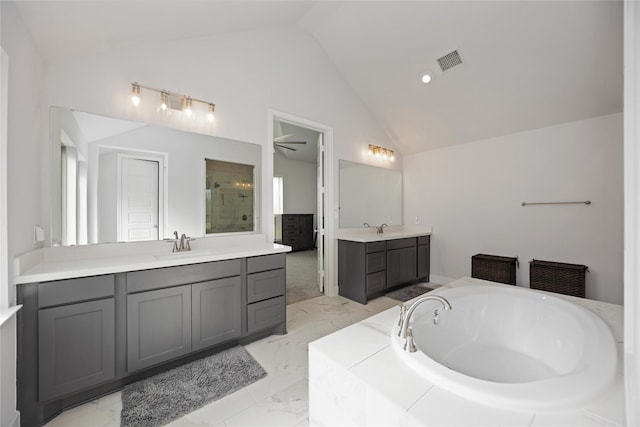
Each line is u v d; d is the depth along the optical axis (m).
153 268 1.66
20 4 1.24
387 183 4.14
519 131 3.20
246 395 1.58
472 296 1.97
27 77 1.43
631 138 0.81
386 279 3.39
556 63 2.42
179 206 2.22
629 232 0.81
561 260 2.94
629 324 0.81
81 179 1.79
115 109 1.93
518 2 2.15
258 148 2.70
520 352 1.81
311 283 4.04
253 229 2.66
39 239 1.58
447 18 2.45
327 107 3.35
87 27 1.57
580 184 2.81
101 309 1.49
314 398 1.28
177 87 2.21
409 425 0.88
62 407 1.44
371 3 2.54
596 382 0.97
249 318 2.13
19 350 1.29
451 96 3.13
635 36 0.80
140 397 1.54
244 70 2.61
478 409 0.90
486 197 3.50
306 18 2.85
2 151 1.19
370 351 1.25
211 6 1.91
